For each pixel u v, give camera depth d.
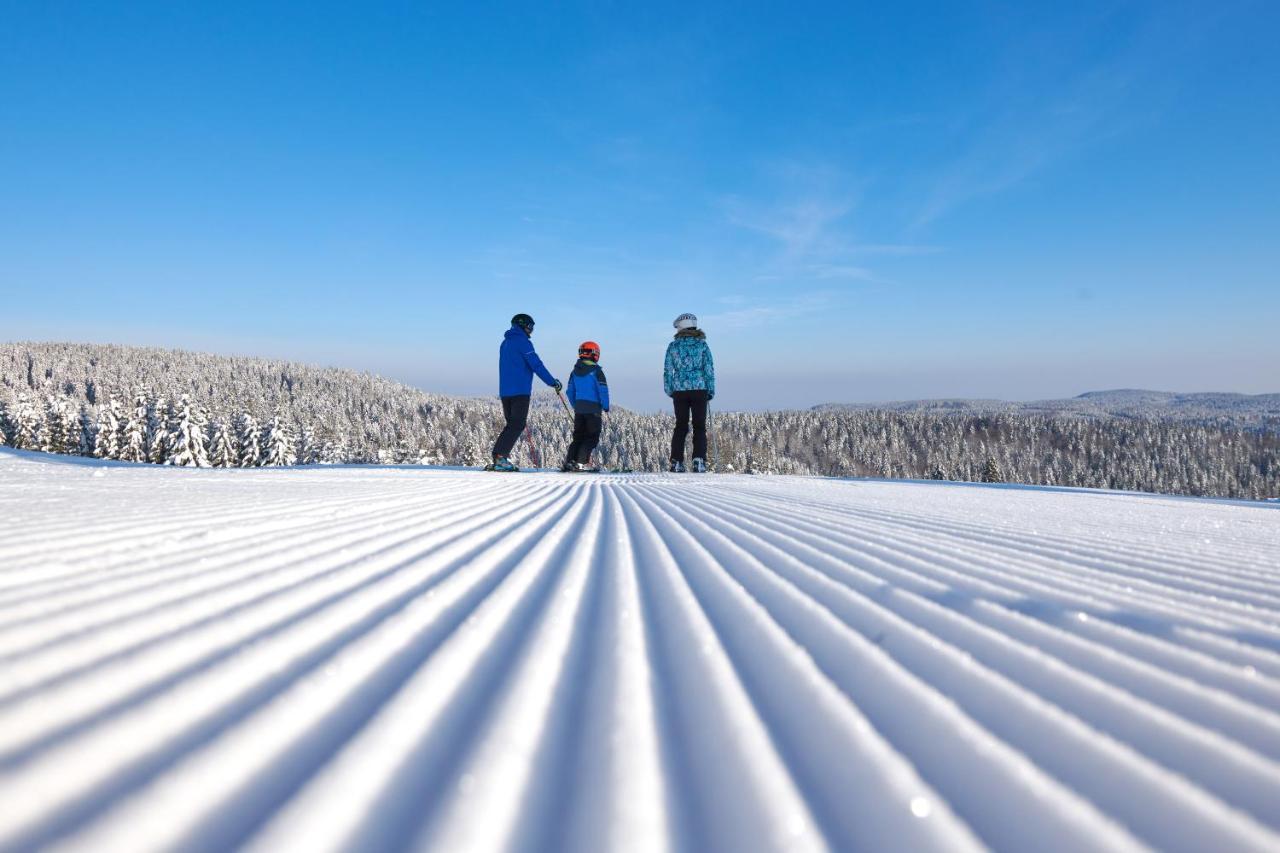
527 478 5.75
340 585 1.17
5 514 1.82
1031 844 0.46
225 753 0.52
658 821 0.47
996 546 1.93
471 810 0.47
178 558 1.32
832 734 0.63
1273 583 1.47
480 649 0.85
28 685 0.63
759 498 3.76
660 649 0.89
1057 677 0.79
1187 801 0.52
